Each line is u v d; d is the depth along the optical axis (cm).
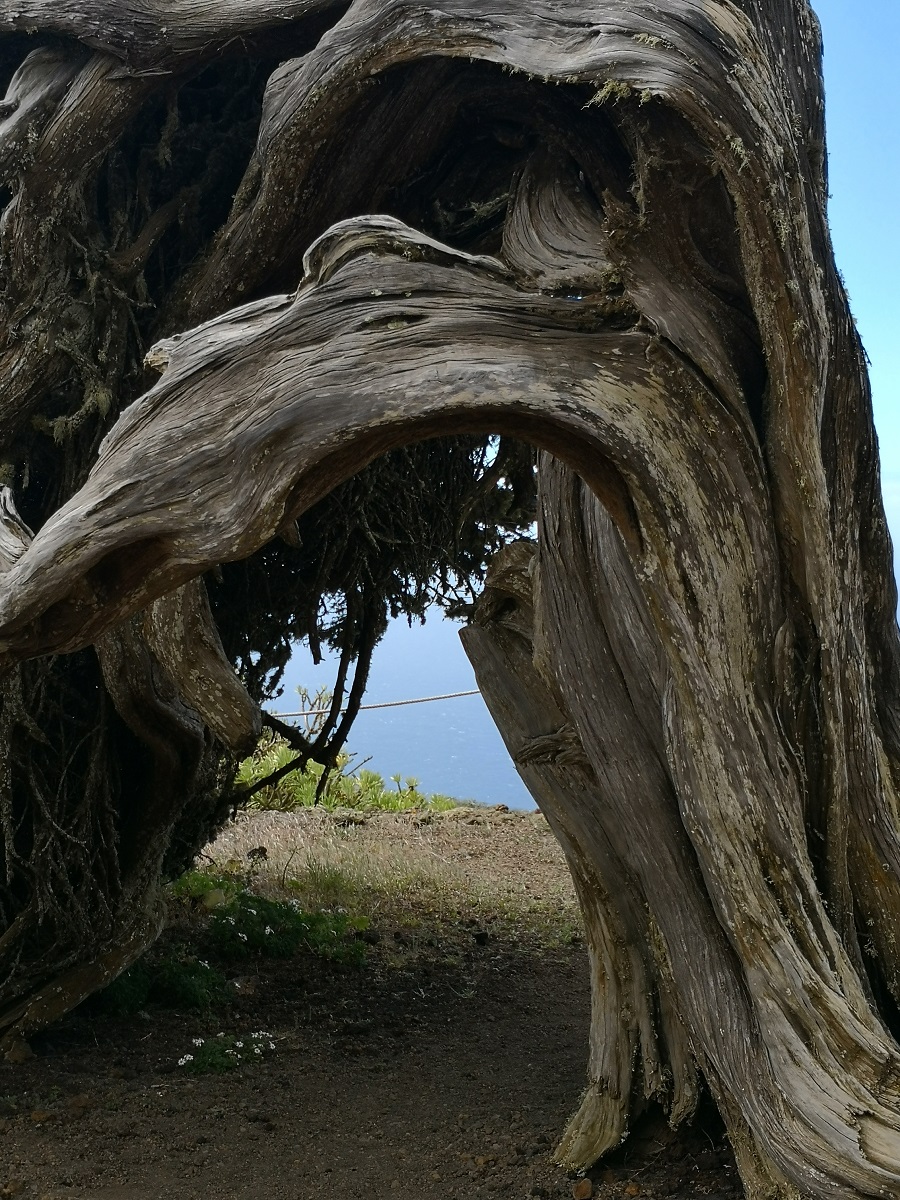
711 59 302
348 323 328
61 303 518
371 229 337
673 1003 391
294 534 380
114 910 599
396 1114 485
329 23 457
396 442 339
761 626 346
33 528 575
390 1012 656
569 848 416
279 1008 654
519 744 435
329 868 989
